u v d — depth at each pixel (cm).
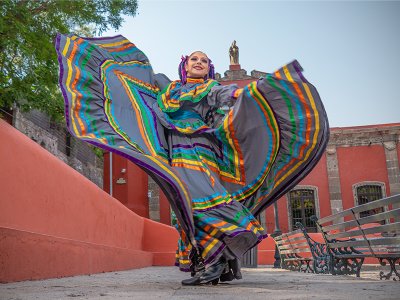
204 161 382
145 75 442
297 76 361
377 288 303
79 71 389
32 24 819
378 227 418
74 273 595
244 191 400
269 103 374
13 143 496
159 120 407
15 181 493
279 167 400
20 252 430
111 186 2075
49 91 873
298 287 323
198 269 377
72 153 1570
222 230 338
